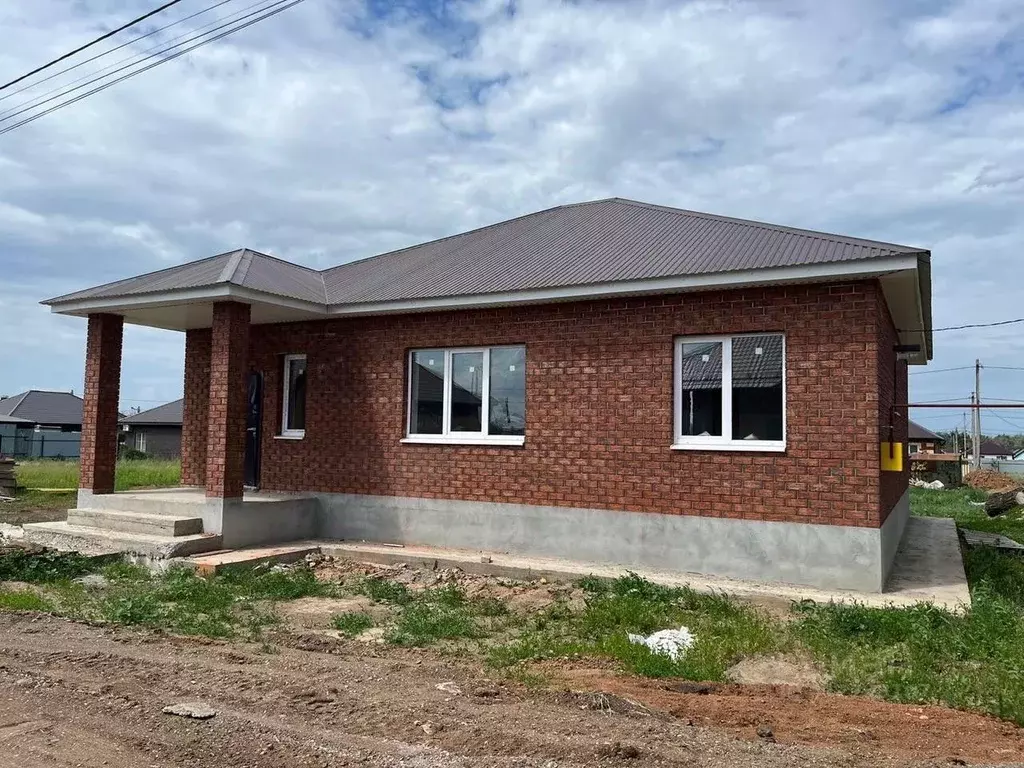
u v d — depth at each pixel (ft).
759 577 29.68
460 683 17.99
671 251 33.91
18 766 13.05
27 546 35.76
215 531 35.27
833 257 27.96
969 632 22.16
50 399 184.55
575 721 15.29
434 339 37.19
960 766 13.51
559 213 47.39
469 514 35.88
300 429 41.91
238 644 21.88
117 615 24.54
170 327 45.11
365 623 24.88
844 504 28.45
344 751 13.65
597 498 32.99
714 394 31.24
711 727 15.44
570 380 33.78
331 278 45.27
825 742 14.76
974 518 64.59
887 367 33.45
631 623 24.45
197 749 13.76
